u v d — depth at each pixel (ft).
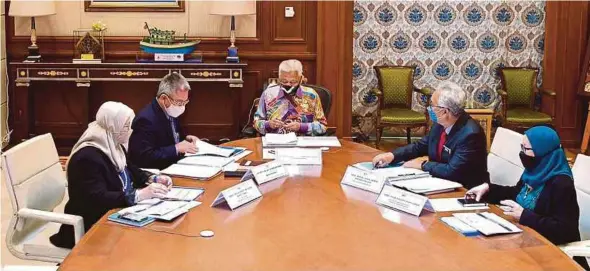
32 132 21.57
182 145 12.38
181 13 21.44
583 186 9.75
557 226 8.63
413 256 7.45
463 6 23.53
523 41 23.75
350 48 21.40
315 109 14.78
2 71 21.18
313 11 21.45
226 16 21.42
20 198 9.65
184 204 9.17
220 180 10.62
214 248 7.66
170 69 20.27
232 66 20.40
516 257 7.42
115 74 20.25
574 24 22.94
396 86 22.89
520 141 11.34
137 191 9.49
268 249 7.65
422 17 23.54
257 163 11.60
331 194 9.89
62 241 9.91
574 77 23.15
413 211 8.91
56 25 21.36
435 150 11.64
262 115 14.74
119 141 10.09
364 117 23.91
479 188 9.87
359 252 7.57
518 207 8.82
